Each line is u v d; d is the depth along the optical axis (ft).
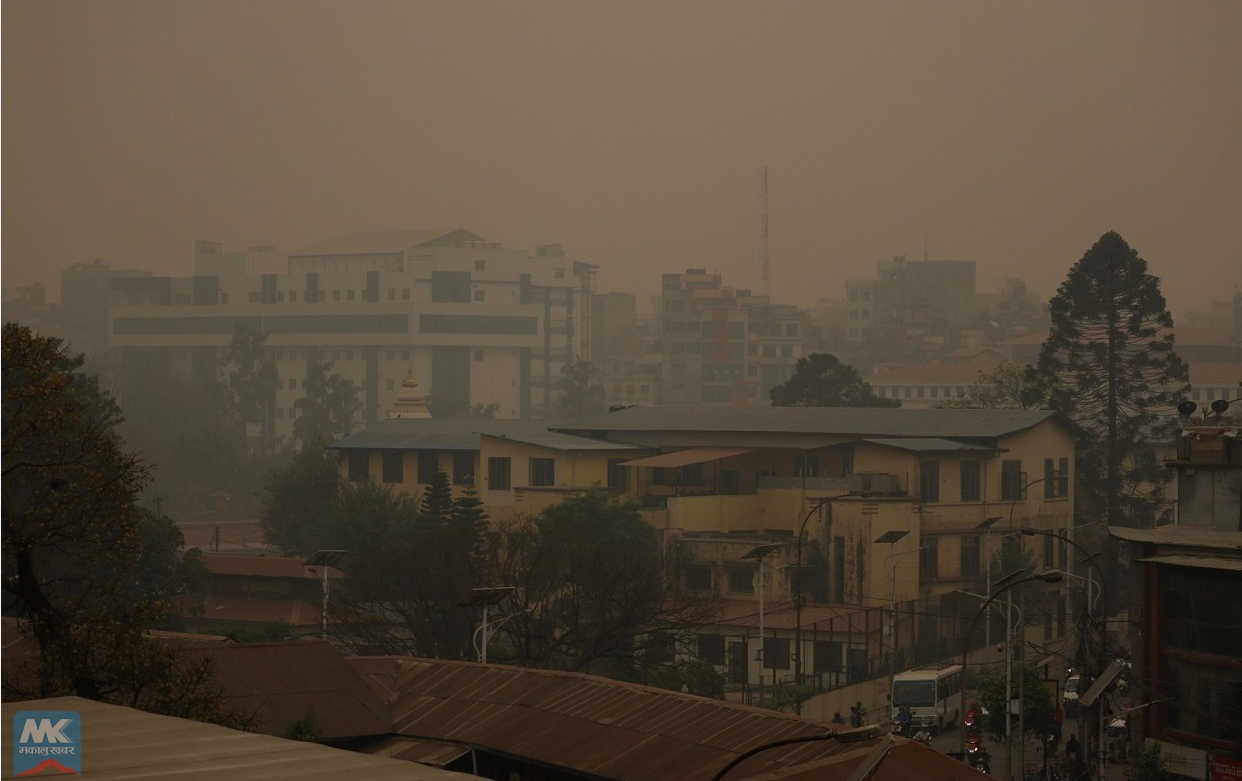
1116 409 367.86
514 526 279.08
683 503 287.28
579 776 108.68
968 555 285.43
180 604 254.27
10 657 115.34
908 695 204.74
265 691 124.98
